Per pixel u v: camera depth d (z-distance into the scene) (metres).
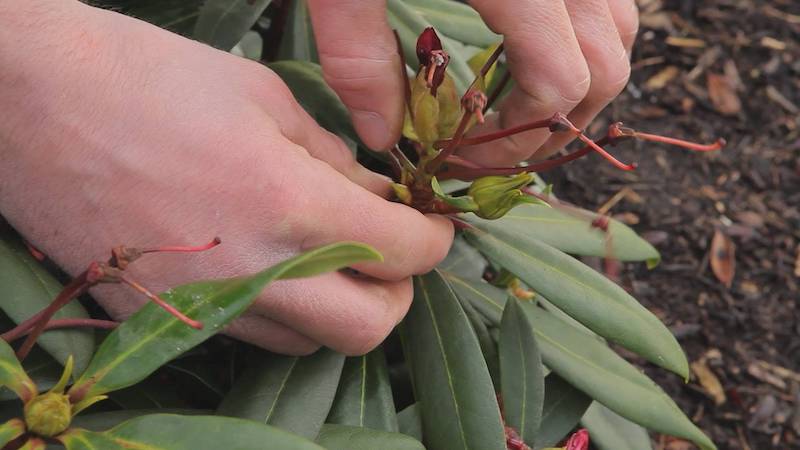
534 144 0.37
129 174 0.32
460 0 0.66
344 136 0.42
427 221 0.35
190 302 0.29
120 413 0.33
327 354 0.36
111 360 0.29
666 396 0.40
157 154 0.32
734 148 0.81
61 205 0.33
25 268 0.33
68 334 0.33
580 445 0.36
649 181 0.78
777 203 0.77
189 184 0.32
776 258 0.74
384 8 0.34
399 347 0.42
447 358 0.37
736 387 0.66
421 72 0.34
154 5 0.44
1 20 0.32
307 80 0.40
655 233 0.74
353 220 0.33
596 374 0.40
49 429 0.28
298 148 0.33
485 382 0.37
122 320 0.34
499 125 0.36
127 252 0.28
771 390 0.66
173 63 0.33
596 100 0.37
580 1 0.36
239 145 0.32
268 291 0.33
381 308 0.34
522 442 0.37
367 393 0.37
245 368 0.37
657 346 0.38
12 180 0.33
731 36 0.88
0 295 0.32
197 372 0.39
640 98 0.84
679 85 0.85
